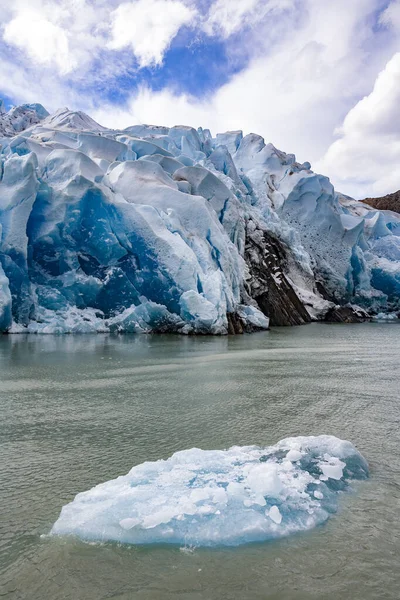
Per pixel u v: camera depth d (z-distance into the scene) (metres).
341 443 6.99
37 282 27.98
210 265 31.30
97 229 28.94
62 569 4.20
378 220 64.69
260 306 41.62
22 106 60.62
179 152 50.59
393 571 4.21
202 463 6.33
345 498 5.66
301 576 4.12
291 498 5.43
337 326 41.31
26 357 17.62
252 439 8.00
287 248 50.66
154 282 28.88
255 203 54.62
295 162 69.00
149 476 5.88
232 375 14.35
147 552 4.43
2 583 4.01
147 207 29.72
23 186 25.86
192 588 3.95
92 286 28.52
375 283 59.34
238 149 68.81
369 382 13.44
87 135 43.03
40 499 5.68
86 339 24.42
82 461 6.97
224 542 4.56
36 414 9.62
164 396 11.36
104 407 10.24
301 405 10.51
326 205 55.78
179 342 24.00
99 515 4.90
